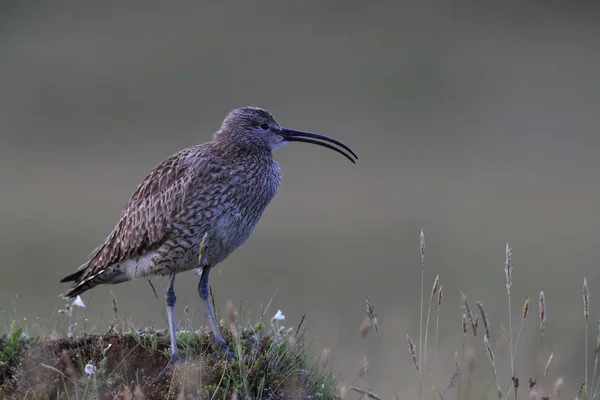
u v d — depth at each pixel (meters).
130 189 35.09
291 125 59.47
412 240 25.80
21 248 23.08
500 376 11.50
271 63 84.31
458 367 8.00
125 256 9.34
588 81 72.62
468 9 102.62
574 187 37.06
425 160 44.72
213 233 9.07
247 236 9.53
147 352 8.42
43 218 28.06
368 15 101.88
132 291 17.03
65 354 7.79
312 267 21.52
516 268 21.81
